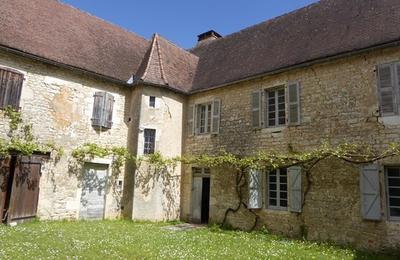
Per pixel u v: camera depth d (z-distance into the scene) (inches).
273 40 470.6
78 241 271.1
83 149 430.9
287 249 285.6
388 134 307.3
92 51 478.3
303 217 353.4
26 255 212.5
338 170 334.0
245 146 426.3
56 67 415.5
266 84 419.2
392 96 310.8
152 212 457.7
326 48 372.5
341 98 345.7
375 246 297.6
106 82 471.8
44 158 393.1
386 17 350.3
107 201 451.5
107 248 251.6
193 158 477.1
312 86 372.8
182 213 491.5
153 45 541.0
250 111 430.6
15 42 376.5
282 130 390.3
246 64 466.0
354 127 330.3
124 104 492.1
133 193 453.4
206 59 581.6
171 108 498.3
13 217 349.4
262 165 394.6
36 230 314.5
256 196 395.2
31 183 375.6
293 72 393.1
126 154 463.5
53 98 407.8
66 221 398.9
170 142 490.3
